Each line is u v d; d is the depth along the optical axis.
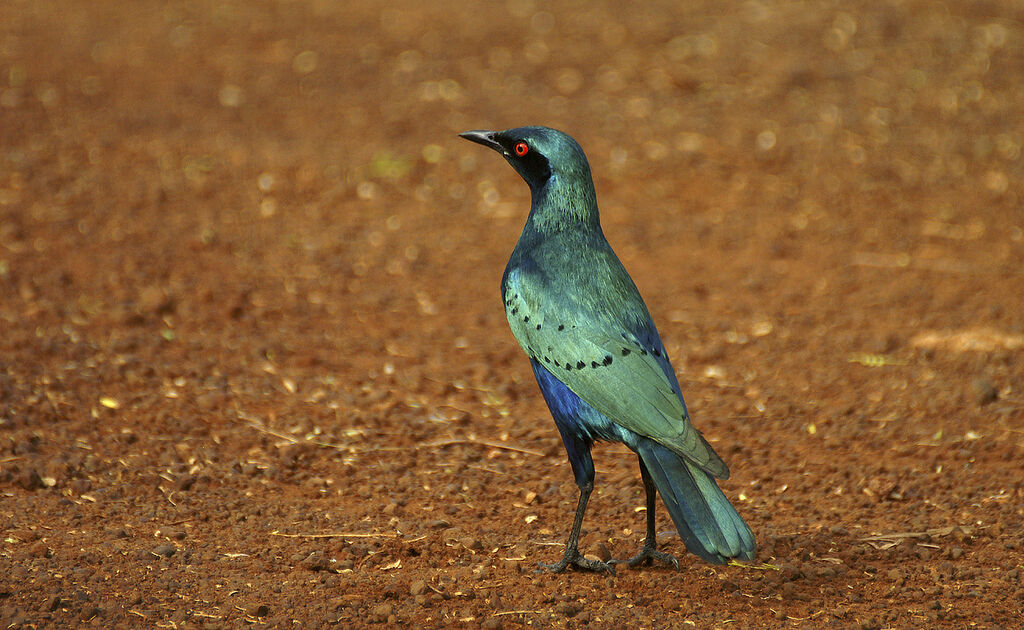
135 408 14.53
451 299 19.61
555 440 14.33
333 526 11.38
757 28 34.69
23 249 20.05
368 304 19.23
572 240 10.70
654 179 24.89
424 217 23.14
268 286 19.67
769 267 20.94
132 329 17.34
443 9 37.78
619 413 9.84
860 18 35.12
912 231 22.47
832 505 12.34
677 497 9.27
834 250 21.67
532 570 10.41
